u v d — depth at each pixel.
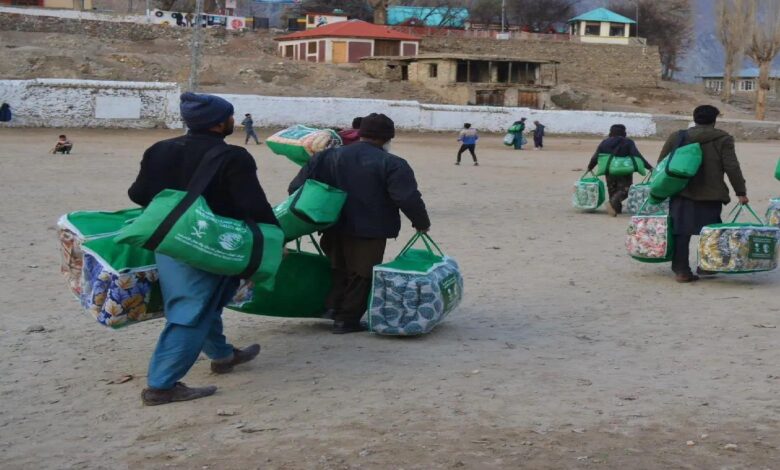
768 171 31.39
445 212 17.52
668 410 5.70
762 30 75.12
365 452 4.99
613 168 16.91
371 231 7.49
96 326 8.16
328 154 7.62
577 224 15.84
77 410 5.89
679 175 9.84
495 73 63.97
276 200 18.84
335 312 7.83
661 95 80.81
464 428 5.37
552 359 6.95
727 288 9.91
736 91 103.56
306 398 6.00
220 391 6.21
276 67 62.78
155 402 5.93
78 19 69.38
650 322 8.27
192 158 5.88
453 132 56.31
